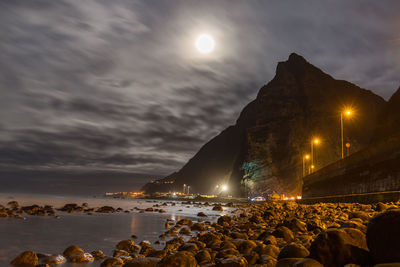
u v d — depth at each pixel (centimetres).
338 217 1406
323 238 544
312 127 17262
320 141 16688
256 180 15550
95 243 1444
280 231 1013
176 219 3053
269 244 803
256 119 17938
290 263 581
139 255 1077
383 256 471
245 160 16612
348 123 18775
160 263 654
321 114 17950
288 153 15862
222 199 17000
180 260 649
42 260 985
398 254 456
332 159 16312
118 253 1107
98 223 2452
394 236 468
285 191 14712
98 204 6919
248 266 674
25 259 947
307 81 19400
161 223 2558
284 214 2378
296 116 17450
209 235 1216
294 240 956
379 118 10031
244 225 1658
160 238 1619
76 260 1008
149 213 4025
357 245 524
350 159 3434
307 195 5794
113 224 2402
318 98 18725
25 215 2945
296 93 18962
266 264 626
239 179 16975
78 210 3934
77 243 1434
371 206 1959
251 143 16712
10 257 1074
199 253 804
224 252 797
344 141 17338
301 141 16475
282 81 19400
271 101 18388
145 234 1802
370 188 2878
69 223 2383
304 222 1306
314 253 542
